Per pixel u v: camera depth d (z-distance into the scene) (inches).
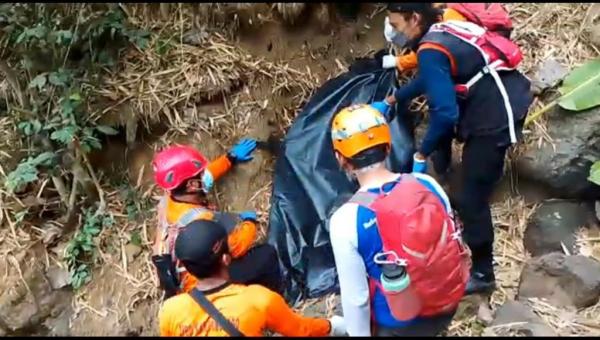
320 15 156.1
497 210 147.2
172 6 157.6
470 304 132.3
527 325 126.9
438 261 96.4
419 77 126.1
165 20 157.5
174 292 115.2
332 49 157.0
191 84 152.8
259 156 152.6
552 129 146.5
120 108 151.3
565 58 152.9
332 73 155.9
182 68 153.6
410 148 141.4
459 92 118.6
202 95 153.3
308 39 157.5
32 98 150.6
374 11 156.9
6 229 151.1
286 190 145.1
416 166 118.7
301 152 146.7
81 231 150.2
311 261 140.0
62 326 145.1
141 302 144.8
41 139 150.9
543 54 153.6
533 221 144.3
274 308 98.0
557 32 155.9
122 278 147.1
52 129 149.8
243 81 154.9
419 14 115.5
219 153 152.6
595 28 154.5
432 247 95.7
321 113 148.7
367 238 96.2
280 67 155.6
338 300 136.7
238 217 119.8
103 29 148.6
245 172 151.6
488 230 129.2
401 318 99.3
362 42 156.9
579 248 140.6
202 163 120.4
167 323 98.1
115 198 153.2
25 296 145.9
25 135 154.7
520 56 120.4
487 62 117.6
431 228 95.3
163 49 154.5
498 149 121.3
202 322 95.7
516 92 120.5
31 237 151.1
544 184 146.2
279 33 157.2
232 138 153.1
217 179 148.2
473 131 121.0
